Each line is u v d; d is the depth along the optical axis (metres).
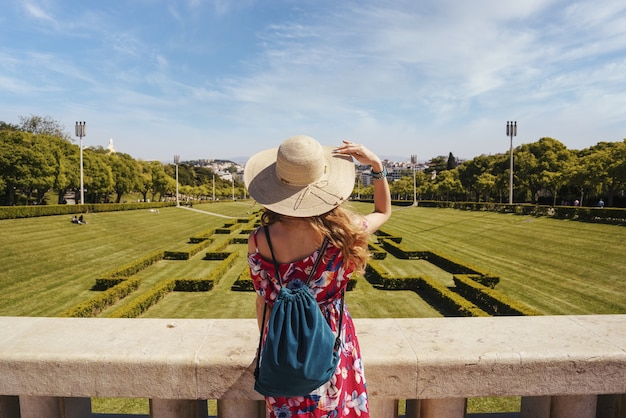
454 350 2.20
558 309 14.78
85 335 2.37
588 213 34.41
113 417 2.83
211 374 2.11
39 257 23.86
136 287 17.22
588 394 2.23
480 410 7.90
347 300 15.77
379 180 2.11
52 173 48.66
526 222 38.53
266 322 1.83
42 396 2.25
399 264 23.11
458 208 63.47
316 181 1.80
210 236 36.03
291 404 1.75
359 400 1.86
